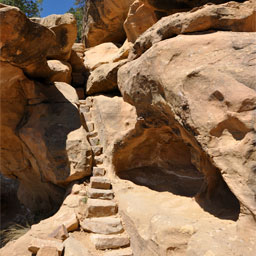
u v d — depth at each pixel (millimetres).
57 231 3369
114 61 7262
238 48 2773
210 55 2912
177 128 3643
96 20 9734
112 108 5496
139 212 3457
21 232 4406
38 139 4969
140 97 3883
